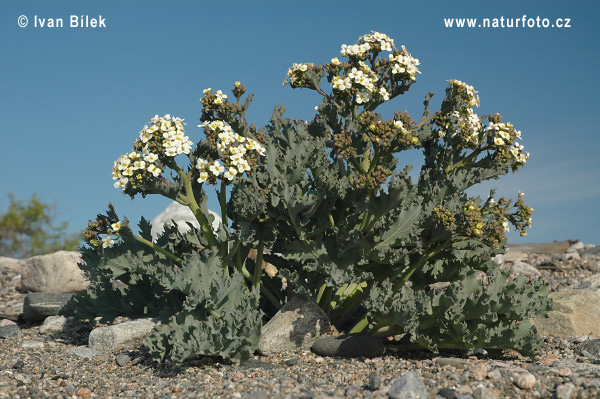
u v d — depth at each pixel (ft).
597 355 20.52
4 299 35.12
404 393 14.94
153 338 19.42
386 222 20.29
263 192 19.49
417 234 19.70
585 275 33.37
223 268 21.30
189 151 19.26
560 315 24.08
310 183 21.06
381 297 19.53
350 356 19.71
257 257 21.48
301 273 21.95
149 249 23.44
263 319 23.71
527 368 17.38
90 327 27.43
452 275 22.43
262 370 18.45
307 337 20.70
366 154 21.57
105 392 17.72
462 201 21.58
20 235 64.64
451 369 17.35
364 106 21.03
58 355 22.88
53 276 33.78
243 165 19.29
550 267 35.83
